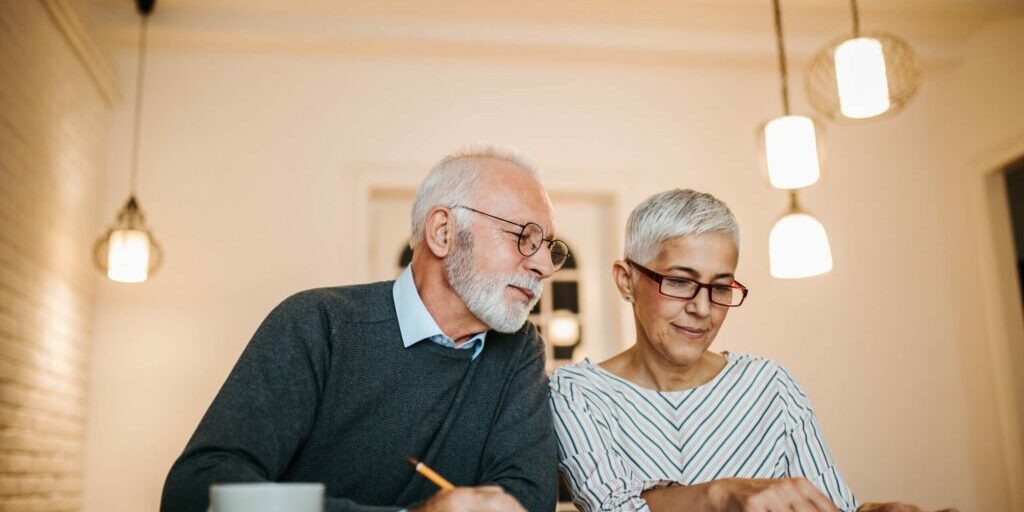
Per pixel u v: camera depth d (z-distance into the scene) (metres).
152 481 3.63
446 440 1.44
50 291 3.24
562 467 1.54
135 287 3.79
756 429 1.58
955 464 4.00
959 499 3.96
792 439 1.59
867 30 4.01
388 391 1.40
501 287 1.41
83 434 3.61
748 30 4.04
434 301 1.44
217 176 3.91
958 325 4.11
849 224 4.17
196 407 3.71
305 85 4.05
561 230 4.16
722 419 1.57
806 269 3.03
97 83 3.70
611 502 1.38
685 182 4.13
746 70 4.27
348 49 4.01
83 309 3.61
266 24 3.85
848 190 4.20
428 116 4.07
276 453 1.24
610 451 1.51
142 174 3.88
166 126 3.93
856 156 4.24
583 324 4.07
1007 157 3.87
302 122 4.01
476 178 1.45
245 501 0.78
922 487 3.96
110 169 3.86
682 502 1.29
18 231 2.95
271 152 3.96
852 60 2.44
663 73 4.23
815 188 4.19
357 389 1.38
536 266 1.43
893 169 4.25
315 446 1.37
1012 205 4.99
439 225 1.44
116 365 3.71
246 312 3.80
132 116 3.92
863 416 3.99
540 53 4.05
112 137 3.89
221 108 3.98
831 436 3.95
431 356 1.43
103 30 3.79
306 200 3.94
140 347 3.74
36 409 3.11
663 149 4.15
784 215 3.11
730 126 4.21
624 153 4.13
